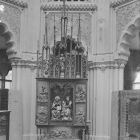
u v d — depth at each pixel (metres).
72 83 15.91
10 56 16.61
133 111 14.12
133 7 15.09
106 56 16.16
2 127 14.48
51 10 17.11
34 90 16.66
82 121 15.69
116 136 14.97
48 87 15.87
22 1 16.59
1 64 20.44
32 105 16.56
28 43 16.72
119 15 15.84
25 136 16.12
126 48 15.88
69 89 16.06
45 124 15.66
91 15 16.92
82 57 16.22
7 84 20.34
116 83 15.83
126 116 14.45
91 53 16.69
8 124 14.75
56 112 15.88
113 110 15.42
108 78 16.08
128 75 19.95
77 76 15.87
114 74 15.95
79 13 17.02
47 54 16.27
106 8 16.36
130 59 20.02
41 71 15.90
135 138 13.87
